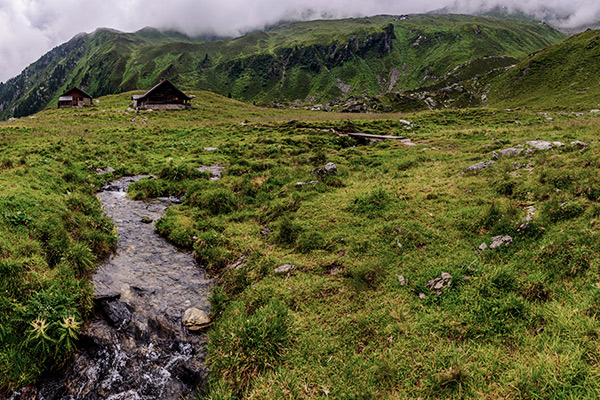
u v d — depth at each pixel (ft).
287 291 29.73
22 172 51.44
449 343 22.25
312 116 250.16
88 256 33.50
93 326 26.81
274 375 21.58
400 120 165.89
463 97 534.78
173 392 22.91
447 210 38.70
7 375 21.52
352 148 92.79
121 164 78.69
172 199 59.98
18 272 26.35
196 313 29.40
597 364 17.76
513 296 23.79
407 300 26.76
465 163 56.85
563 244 26.86
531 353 20.10
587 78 412.36
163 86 264.11
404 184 49.32
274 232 40.81
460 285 26.43
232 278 33.06
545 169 40.50
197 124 167.32
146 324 28.14
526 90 472.03
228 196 52.70
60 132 118.73
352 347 23.29
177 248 41.60
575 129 84.07
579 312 21.24
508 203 36.19
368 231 37.01
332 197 48.08
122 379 23.72
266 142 109.81
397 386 20.07
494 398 17.99
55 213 38.29
